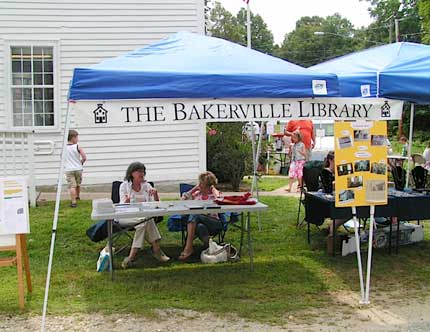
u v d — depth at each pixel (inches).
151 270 270.2
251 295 234.5
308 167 339.6
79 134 496.4
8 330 196.9
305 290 242.1
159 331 195.8
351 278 260.7
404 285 251.4
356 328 199.5
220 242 314.2
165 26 510.0
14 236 214.7
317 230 350.6
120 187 293.1
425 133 1245.7
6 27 488.1
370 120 235.1
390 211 288.2
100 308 217.0
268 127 815.1
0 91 490.3
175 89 211.9
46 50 497.0
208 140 546.3
